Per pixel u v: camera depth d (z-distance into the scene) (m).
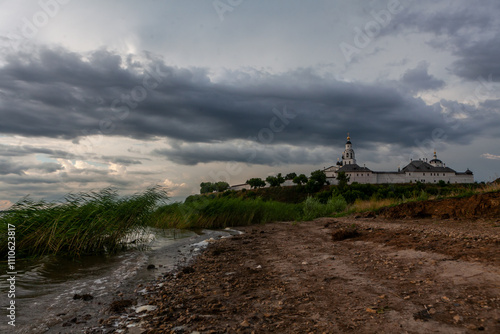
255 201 19.42
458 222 9.80
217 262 6.84
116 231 8.84
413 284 4.04
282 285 4.61
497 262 4.29
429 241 6.49
